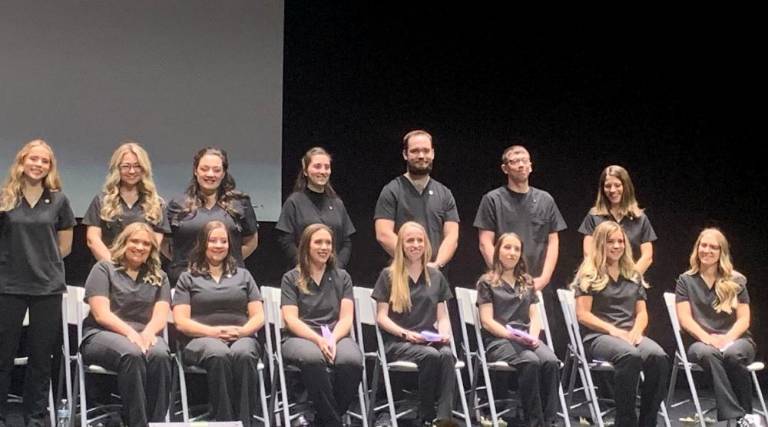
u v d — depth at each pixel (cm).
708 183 721
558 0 726
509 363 541
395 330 539
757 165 718
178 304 518
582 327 574
